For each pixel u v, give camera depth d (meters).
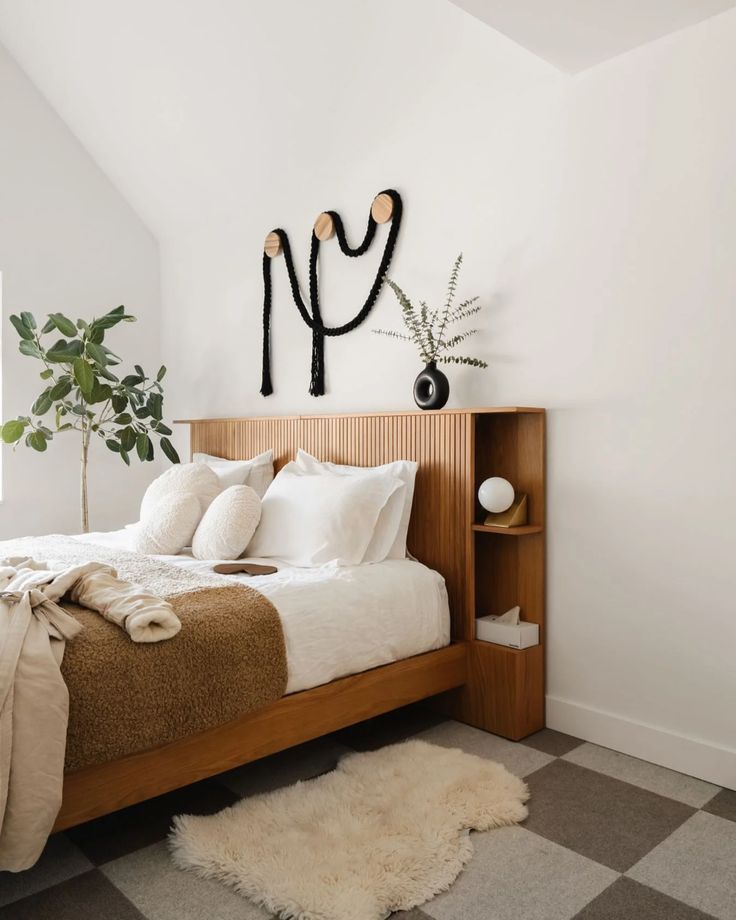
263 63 3.18
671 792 2.13
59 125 4.26
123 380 4.09
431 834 1.82
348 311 3.35
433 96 2.88
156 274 4.66
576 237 2.50
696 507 2.23
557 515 2.58
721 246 2.16
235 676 1.91
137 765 1.75
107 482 4.48
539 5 2.08
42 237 4.20
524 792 2.08
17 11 3.77
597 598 2.48
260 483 3.47
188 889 1.65
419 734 2.55
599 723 2.47
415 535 2.83
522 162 2.65
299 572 2.48
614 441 2.42
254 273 3.89
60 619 1.71
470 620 2.63
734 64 2.12
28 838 1.46
